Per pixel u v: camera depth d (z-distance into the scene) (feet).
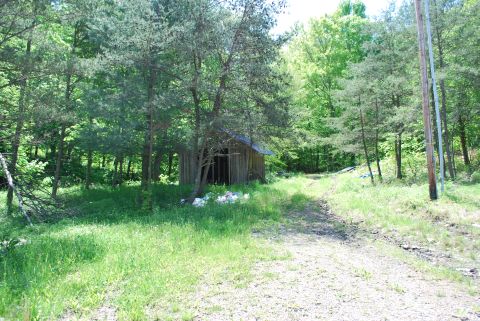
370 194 51.47
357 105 69.00
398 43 66.69
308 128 132.46
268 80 46.32
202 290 16.78
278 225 34.32
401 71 65.46
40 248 22.57
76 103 48.14
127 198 55.57
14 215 42.63
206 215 36.55
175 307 14.60
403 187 53.83
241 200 48.78
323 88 134.82
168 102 43.45
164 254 22.16
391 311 14.84
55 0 38.68
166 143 54.90
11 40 43.70
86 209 45.57
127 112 49.21
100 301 15.40
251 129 47.06
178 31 42.68
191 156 69.77
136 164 100.17
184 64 47.19
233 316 14.08
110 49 47.55
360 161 110.11
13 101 45.06
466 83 56.70
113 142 47.60
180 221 33.04
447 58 59.93
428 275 20.10
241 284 17.37
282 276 18.85
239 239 26.73
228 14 46.50
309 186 77.77
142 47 42.93
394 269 21.16
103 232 28.66
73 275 18.26
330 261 22.16
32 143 40.78
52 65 37.04
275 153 97.45
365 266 21.39
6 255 21.25
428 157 41.83
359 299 16.05
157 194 57.11
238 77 45.73
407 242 28.30
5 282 16.40
